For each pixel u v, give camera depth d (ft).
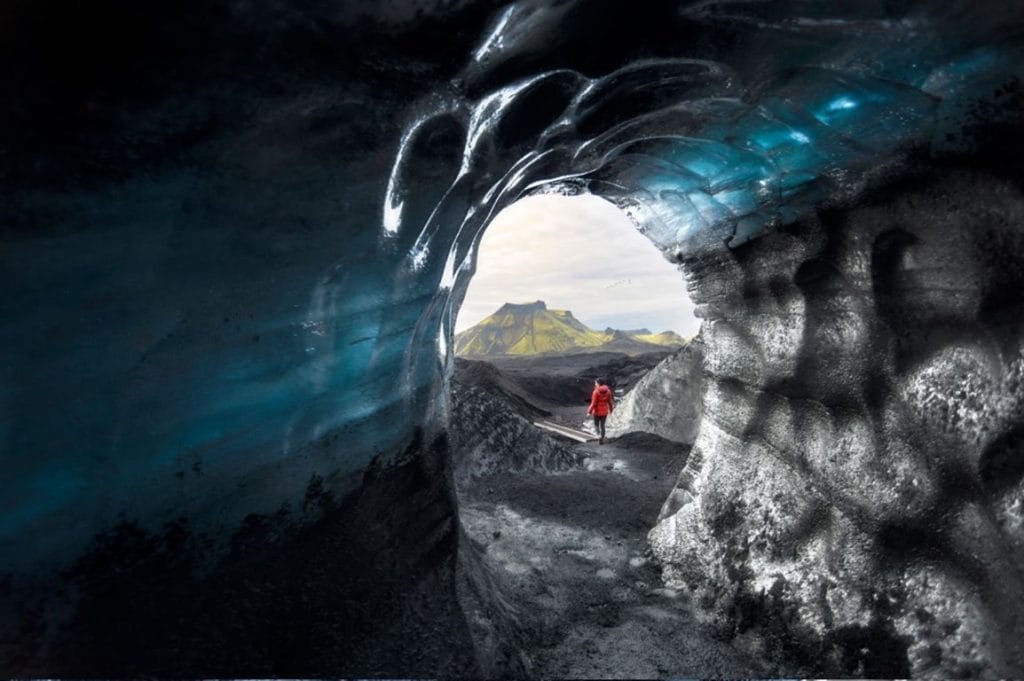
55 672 6.51
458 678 10.30
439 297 12.87
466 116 9.39
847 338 13.29
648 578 17.70
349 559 10.36
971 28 8.39
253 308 7.93
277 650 8.66
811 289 14.49
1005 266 9.84
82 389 6.42
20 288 5.68
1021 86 8.86
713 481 17.39
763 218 15.11
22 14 4.74
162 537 7.51
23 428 6.05
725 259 17.67
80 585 6.75
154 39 5.40
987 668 9.32
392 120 7.98
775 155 12.99
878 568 11.71
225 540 8.34
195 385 7.52
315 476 9.79
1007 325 9.95
